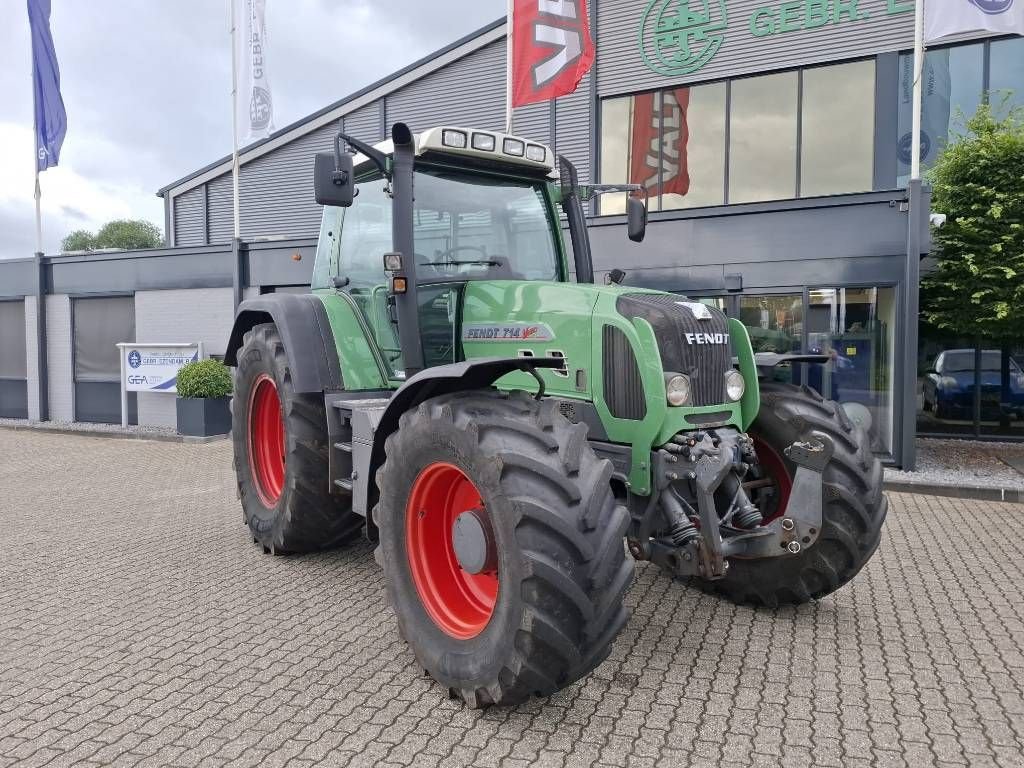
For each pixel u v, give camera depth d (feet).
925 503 22.56
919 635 12.37
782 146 37.55
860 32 35.35
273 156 53.21
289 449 15.17
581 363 11.82
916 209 25.58
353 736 9.12
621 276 14.62
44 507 21.76
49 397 42.57
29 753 8.77
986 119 27.43
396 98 48.29
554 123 42.70
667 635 12.33
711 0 38.27
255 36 37.47
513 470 9.20
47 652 11.57
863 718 9.63
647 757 8.70
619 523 9.27
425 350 13.71
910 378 26.20
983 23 24.86
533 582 8.81
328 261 16.94
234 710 9.75
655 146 40.34
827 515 12.42
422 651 10.44
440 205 13.83
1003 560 16.63
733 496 11.63
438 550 11.04
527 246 14.65
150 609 13.41
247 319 17.88
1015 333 27.73
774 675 10.86
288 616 13.08
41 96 41.96
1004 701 10.11
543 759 8.64
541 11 28.25
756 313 28.86
